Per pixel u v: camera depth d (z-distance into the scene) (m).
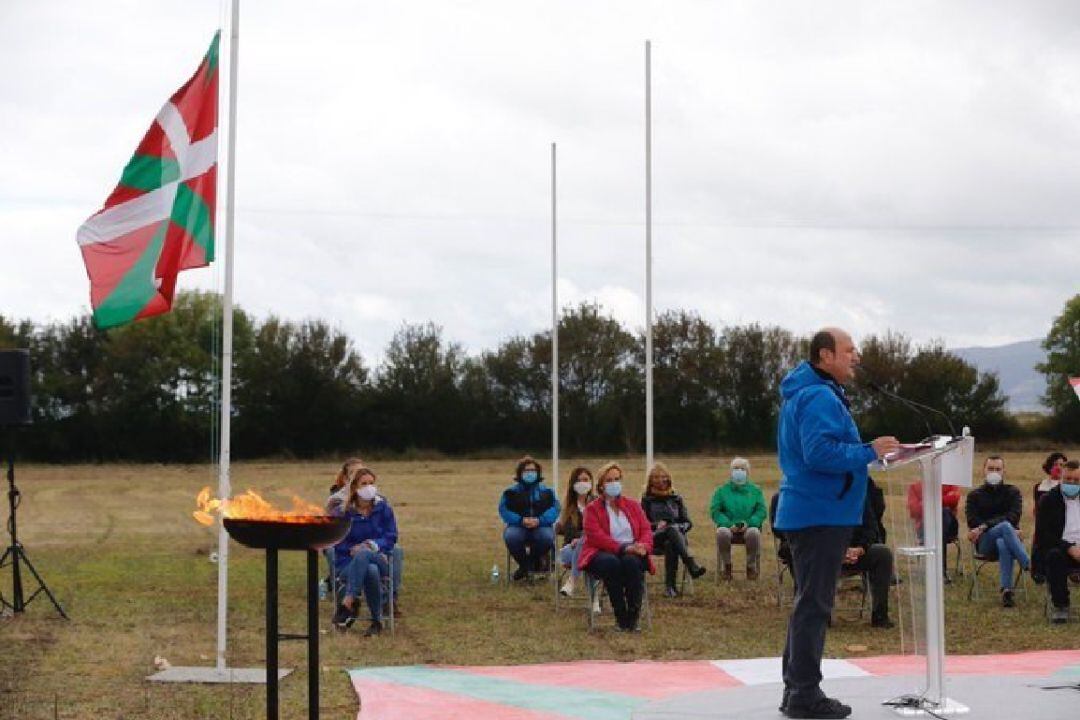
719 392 60.19
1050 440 56.25
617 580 13.20
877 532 13.79
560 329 60.56
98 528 28.03
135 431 56.62
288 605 15.31
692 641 12.55
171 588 17.11
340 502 14.22
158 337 57.09
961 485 7.42
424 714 8.88
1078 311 62.41
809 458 7.40
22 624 13.68
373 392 59.84
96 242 10.17
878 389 7.66
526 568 17.62
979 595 15.82
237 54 10.20
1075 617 14.00
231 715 8.95
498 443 60.50
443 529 26.95
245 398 58.38
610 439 60.19
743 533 17.38
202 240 10.12
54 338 56.78
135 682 10.29
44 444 56.09
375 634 12.98
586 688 9.84
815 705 7.68
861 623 13.71
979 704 8.02
